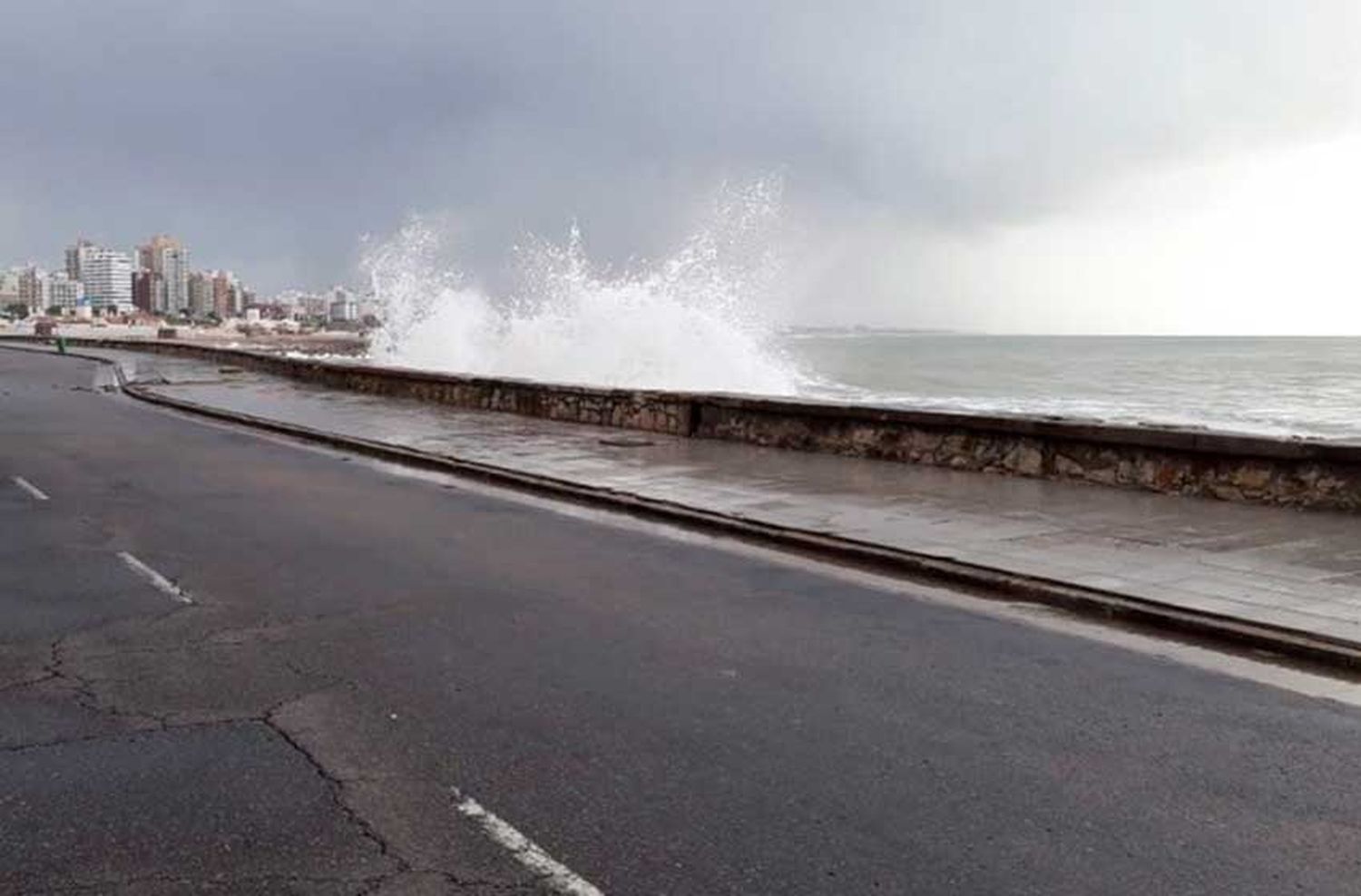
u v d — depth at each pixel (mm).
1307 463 10734
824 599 7910
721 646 6629
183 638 6676
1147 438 11906
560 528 10750
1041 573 8148
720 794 4438
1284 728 5285
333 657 6277
